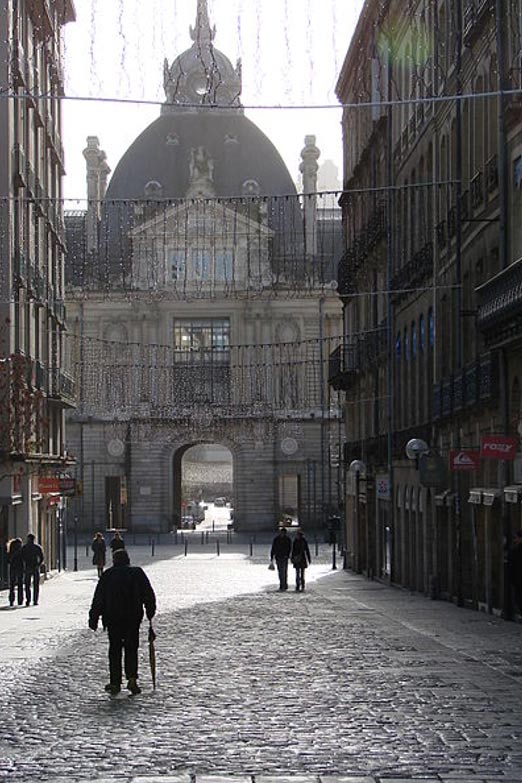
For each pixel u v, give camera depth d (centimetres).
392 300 7388
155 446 15588
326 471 15562
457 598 5331
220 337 15612
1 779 1681
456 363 5566
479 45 5041
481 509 5062
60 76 7131
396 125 7338
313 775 1670
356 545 8881
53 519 8538
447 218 5766
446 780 1636
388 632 3856
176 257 15425
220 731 2022
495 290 4328
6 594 6259
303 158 16188
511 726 2036
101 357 15312
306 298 15525
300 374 15538
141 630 3962
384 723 2073
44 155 8238
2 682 2717
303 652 3231
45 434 7994
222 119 16662
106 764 1770
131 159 16512
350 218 9650
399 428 7244
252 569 9131
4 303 6631
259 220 15475
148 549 12725
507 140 4566
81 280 15425
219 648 3366
